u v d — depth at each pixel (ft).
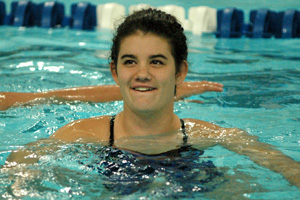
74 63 22.44
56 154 10.36
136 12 11.07
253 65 22.29
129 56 10.41
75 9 35.40
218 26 33.09
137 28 10.46
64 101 16.33
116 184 8.91
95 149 10.66
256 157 10.39
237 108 15.74
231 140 11.55
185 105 16.33
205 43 28.37
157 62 10.43
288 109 15.42
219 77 19.99
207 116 14.84
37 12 34.65
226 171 9.57
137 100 10.52
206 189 8.65
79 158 10.16
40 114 14.83
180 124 12.05
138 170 9.51
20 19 33.96
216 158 10.34
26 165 9.78
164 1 44.88
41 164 9.83
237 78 19.81
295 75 20.21
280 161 10.11
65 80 19.34
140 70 10.29
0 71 20.56
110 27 32.99
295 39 29.58
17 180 9.04
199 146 11.09
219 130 12.15
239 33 31.63
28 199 8.33
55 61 22.72
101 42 28.30
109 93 17.07
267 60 23.39
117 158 10.15
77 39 29.19
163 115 11.14
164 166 9.76
